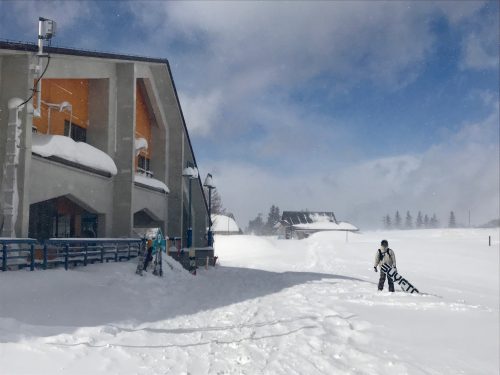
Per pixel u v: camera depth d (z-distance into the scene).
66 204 21.55
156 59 26.50
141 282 13.59
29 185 15.70
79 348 5.51
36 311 7.66
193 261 22.58
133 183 22.92
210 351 5.99
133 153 22.95
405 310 9.66
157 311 9.63
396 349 6.23
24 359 4.89
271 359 5.62
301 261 37.47
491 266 28.53
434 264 30.36
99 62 21.80
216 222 75.06
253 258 41.72
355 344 6.56
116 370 4.88
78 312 8.12
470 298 14.96
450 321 8.29
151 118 30.61
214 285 16.28
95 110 22.67
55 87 19.88
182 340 6.66
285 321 8.43
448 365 5.48
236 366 5.27
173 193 31.08
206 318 8.90
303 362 5.48
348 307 10.20
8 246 12.76
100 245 16.73
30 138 15.37
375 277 23.36
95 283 11.55
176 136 31.52
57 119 19.92
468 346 6.44
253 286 15.98
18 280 9.49
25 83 15.20
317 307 10.32
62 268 12.89
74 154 18.25
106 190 22.00
